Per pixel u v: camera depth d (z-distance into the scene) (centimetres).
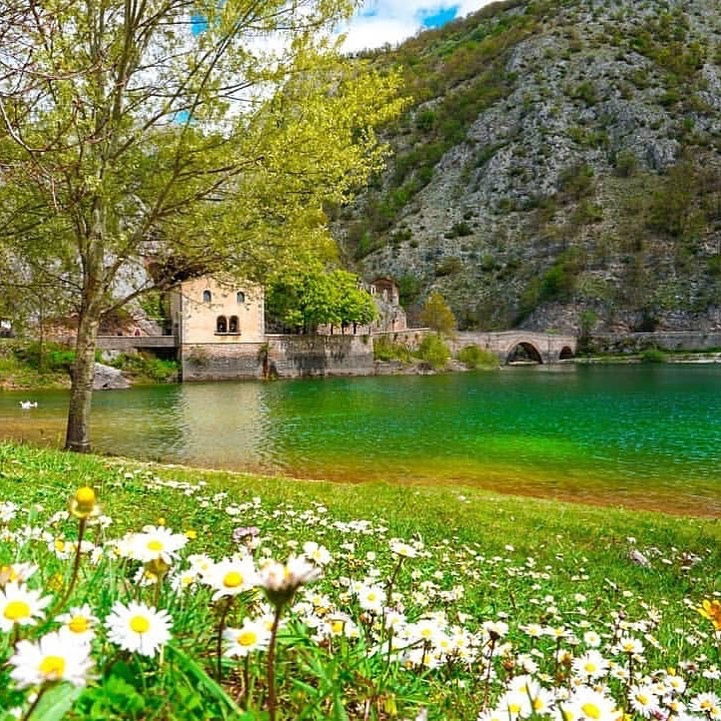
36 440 2491
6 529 379
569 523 1254
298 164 1642
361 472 2273
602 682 331
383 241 16475
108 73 1461
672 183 13912
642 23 18775
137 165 1753
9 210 1709
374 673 238
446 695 260
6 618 151
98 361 6412
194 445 2817
